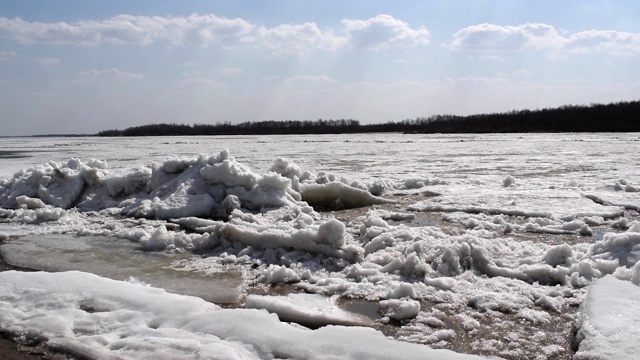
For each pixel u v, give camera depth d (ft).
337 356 12.43
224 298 17.98
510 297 17.08
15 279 17.83
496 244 22.56
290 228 25.35
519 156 91.45
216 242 24.91
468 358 12.23
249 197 33.22
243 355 12.65
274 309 16.16
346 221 31.86
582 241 25.45
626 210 34.32
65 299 16.19
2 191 39.27
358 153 109.81
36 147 180.14
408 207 36.04
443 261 20.06
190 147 154.81
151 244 25.17
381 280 19.08
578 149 109.70
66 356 13.00
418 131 350.43
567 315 15.87
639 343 12.39
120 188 37.52
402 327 15.20
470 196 40.68
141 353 12.77
